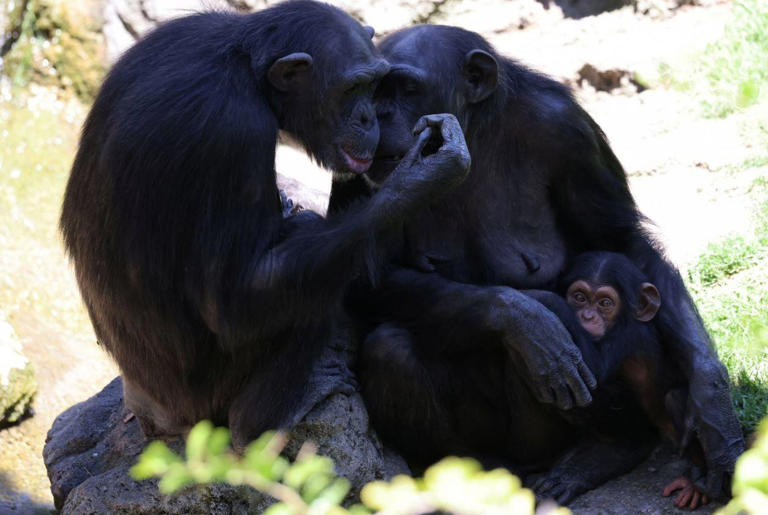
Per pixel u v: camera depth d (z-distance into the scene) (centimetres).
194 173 968
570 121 1172
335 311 1095
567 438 1169
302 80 1026
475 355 1134
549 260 1205
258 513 1042
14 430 1814
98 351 2034
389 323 1141
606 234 1229
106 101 1040
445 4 2562
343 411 1085
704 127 2030
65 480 1206
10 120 2491
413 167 992
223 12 1088
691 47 2261
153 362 1071
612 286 1121
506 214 1195
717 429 1062
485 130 1166
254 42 1026
